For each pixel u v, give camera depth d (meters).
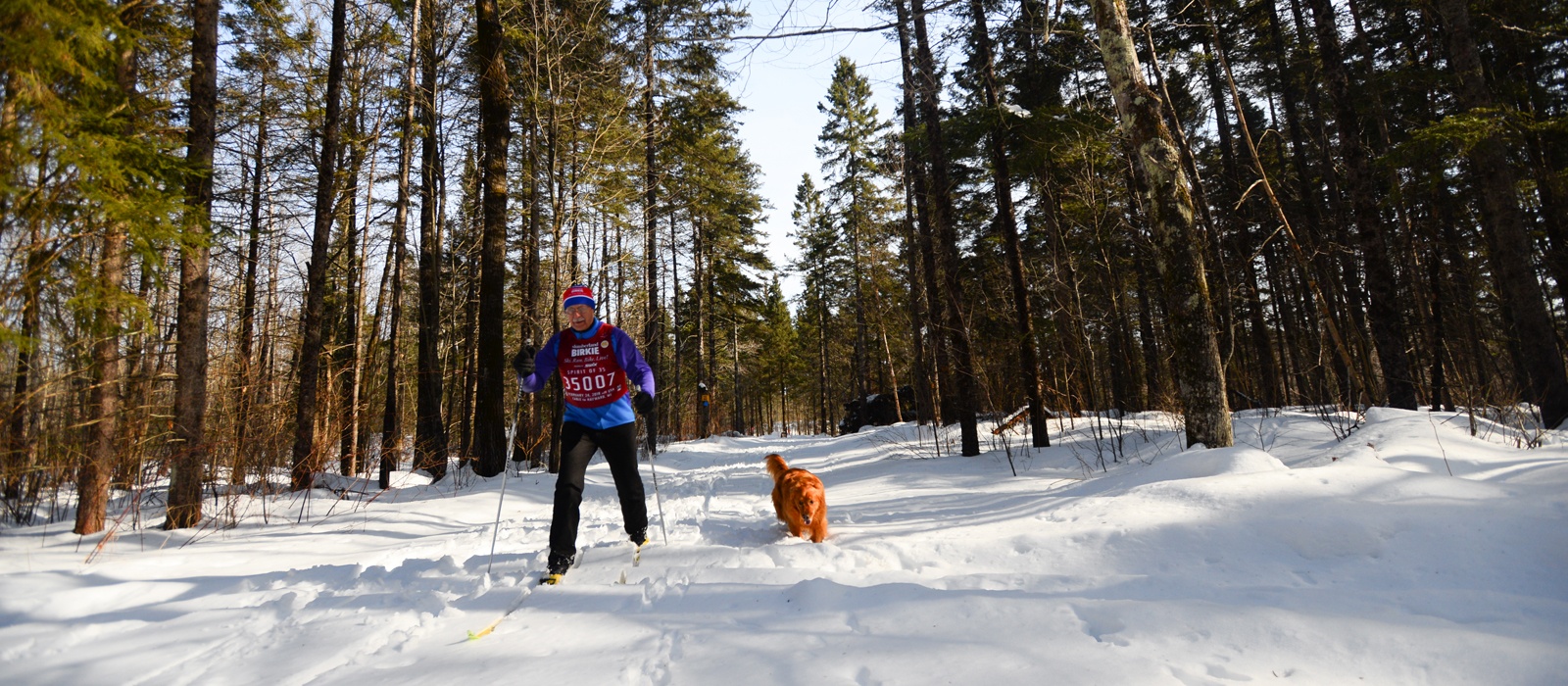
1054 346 10.71
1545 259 12.09
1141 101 5.81
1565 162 11.81
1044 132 9.88
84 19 3.95
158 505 6.86
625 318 18.58
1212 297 7.20
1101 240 9.96
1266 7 13.41
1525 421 7.71
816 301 35.12
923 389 19.25
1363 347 8.35
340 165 11.79
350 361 10.86
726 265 28.31
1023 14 9.63
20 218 4.11
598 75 11.68
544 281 16.59
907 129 12.16
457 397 19.25
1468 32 8.76
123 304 4.62
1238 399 12.17
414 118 10.95
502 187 10.53
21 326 4.27
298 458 8.50
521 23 11.23
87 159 4.08
